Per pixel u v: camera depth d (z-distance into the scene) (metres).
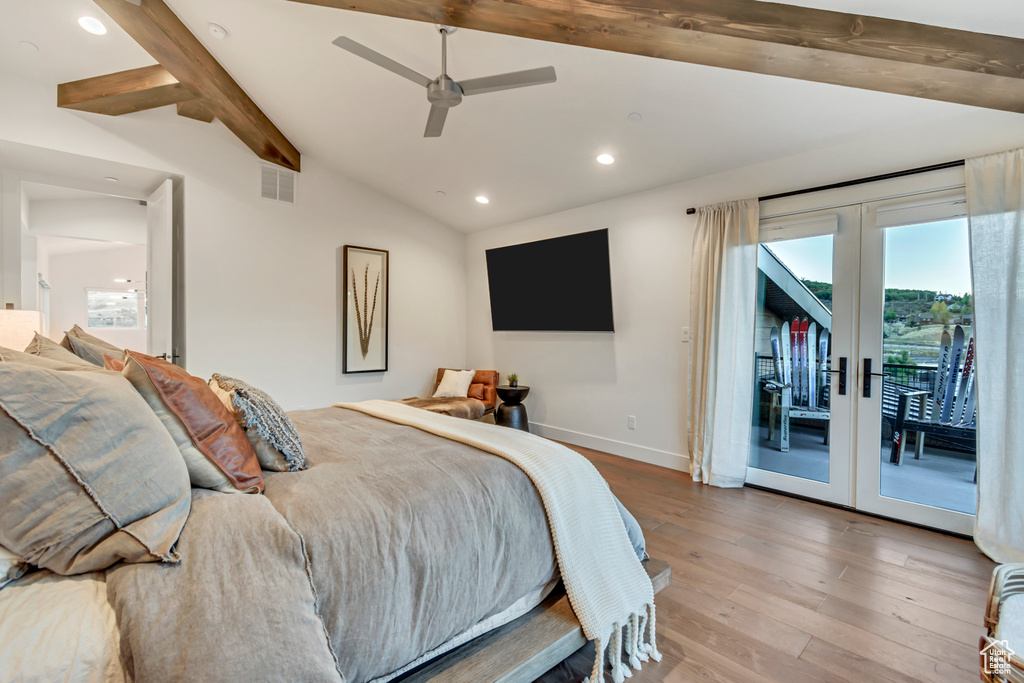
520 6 1.96
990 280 2.38
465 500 1.39
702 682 1.49
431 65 2.79
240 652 0.87
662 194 3.84
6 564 0.88
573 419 4.62
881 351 2.83
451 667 1.28
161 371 1.25
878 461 2.85
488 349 5.55
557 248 4.50
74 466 0.92
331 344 4.60
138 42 2.60
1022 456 2.28
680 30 1.94
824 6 1.91
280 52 2.90
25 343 2.82
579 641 1.47
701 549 2.41
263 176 4.12
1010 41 1.92
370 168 4.43
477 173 4.16
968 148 2.46
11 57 2.95
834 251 2.99
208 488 1.27
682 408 3.75
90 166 3.50
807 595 1.99
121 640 0.84
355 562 1.12
